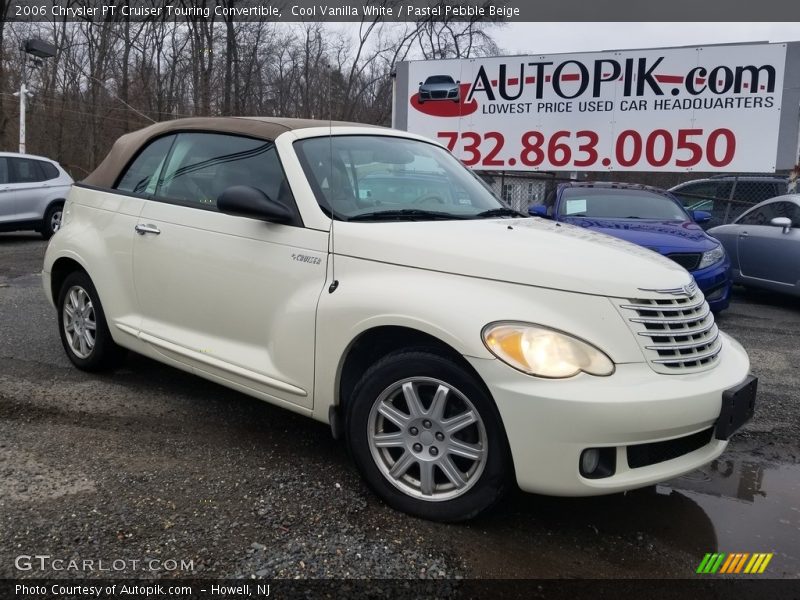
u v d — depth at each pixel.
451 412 2.81
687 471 2.73
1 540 2.58
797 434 4.13
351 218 3.24
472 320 2.64
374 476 2.95
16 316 6.30
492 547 2.71
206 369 3.66
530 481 2.59
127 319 4.18
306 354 3.16
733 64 12.49
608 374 2.56
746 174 13.38
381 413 2.93
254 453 3.51
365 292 2.94
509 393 2.55
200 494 3.02
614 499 3.21
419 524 2.84
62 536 2.62
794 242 8.00
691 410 2.61
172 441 3.61
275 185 3.47
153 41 31.34
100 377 4.60
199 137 4.00
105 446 3.50
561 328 2.60
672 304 2.76
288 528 2.76
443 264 2.85
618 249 3.11
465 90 13.95
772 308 8.40
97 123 31.86
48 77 31.14
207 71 26.41
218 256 3.57
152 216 4.00
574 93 13.32
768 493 3.35
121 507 2.87
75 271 4.66
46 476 3.12
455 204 3.78
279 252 3.31
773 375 5.35
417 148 4.13
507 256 2.79
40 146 31.33
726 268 7.10
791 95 12.32
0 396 4.12
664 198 8.62
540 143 13.67
